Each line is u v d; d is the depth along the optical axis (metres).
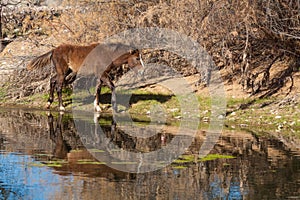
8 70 46.78
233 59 41.06
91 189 17.62
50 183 18.30
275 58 39.50
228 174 19.92
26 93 44.41
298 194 17.23
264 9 35.41
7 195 16.80
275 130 30.75
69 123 33.38
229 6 35.50
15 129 30.67
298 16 35.06
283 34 34.91
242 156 23.12
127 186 18.14
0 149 24.41
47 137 28.02
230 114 35.47
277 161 21.97
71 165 21.25
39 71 44.69
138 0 41.44
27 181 18.55
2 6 58.44
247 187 18.08
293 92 37.00
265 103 36.12
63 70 39.69
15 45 52.78
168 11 38.72
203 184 18.47
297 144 25.98
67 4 43.00
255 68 40.94
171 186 18.25
